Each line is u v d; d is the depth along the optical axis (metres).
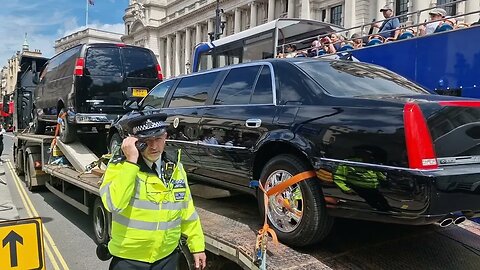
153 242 2.75
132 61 8.79
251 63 4.55
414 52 7.11
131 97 8.62
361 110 3.21
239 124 4.23
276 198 3.74
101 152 9.01
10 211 8.05
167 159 2.91
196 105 5.07
